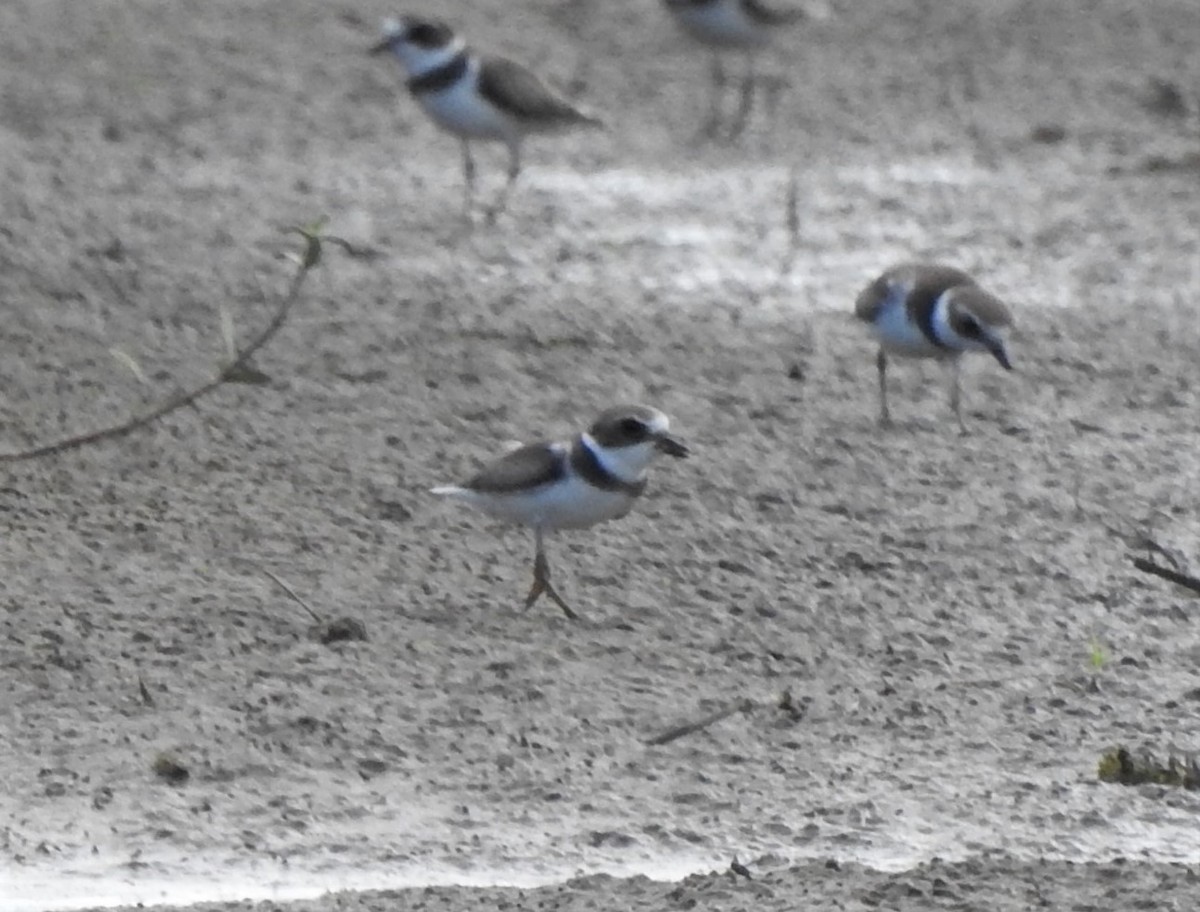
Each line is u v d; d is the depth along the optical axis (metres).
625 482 12.05
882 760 10.60
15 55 27.73
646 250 20.11
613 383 16.27
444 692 11.20
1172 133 25.23
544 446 12.10
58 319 17.11
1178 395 16.33
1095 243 20.58
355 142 24.27
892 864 9.48
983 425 15.68
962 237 20.72
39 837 9.60
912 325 15.57
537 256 19.78
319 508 13.58
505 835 9.75
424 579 12.61
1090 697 11.38
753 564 13.03
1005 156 24.05
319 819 9.86
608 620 12.18
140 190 21.53
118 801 9.95
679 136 24.94
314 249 11.16
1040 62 28.88
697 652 11.83
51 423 14.77
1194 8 32.00
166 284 18.23
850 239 20.61
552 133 22.38
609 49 29.55
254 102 25.97
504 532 13.33
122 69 27.33
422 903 8.63
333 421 15.16
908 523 13.76
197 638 11.66
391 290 18.42
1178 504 14.24
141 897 9.04
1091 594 12.75
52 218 20.08
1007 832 9.84
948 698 11.34
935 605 12.54
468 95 20.81
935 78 28.02
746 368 16.75
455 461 14.52
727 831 9.84
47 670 11.19
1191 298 18.91
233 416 15.12
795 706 11.11
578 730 10.84
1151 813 10.06
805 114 26.09
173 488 13.76
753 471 14.54
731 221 21.20
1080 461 14.99
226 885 9.21
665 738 10.73
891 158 23.94
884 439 15.32
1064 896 8.55
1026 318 18.20
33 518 13.15
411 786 10.21
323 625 11.85
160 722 10.72
